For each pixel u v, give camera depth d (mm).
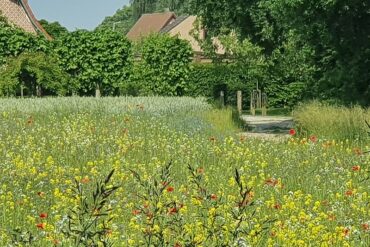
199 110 29375
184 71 45125
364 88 27297
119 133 19641
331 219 9250
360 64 26938
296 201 10672
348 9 25453
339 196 10742
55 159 14969
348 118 20719
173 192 10883
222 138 19562
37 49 41844
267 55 36156
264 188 11852
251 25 34531
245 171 14000
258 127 30734
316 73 30156
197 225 7820
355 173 13211
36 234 8477
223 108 31766
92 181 11812
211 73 48625
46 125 21844
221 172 13688
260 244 7895
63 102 28547
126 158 15469
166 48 44656
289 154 15641
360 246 8227
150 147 16922
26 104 27672
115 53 43812
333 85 28562
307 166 14250
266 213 9820
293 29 26938
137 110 27172
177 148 16828
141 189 10867
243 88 49219
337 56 27328
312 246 8297
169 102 30203
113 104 28391
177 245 6289
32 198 10609
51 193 11117
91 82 43719
